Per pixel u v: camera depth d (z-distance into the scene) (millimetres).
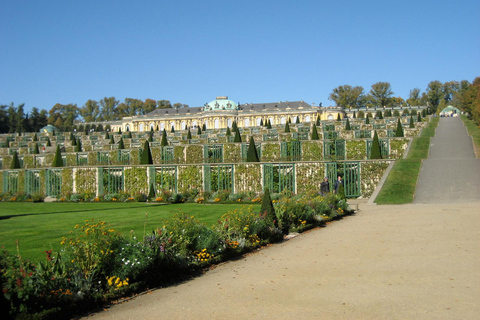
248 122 179125
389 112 127312
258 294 11367
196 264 14352
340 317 9492
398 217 24359
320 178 39594
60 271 10828
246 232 17828
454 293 10789
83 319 10102
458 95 180750
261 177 41281
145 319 9883
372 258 14812
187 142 75875
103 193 44000
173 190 43875
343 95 183625
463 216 23422
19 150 84562
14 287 9438
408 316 9391
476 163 41938
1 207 37250
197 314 10047
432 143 62125
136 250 12430
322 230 21828
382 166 40750
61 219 26266
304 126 95438
